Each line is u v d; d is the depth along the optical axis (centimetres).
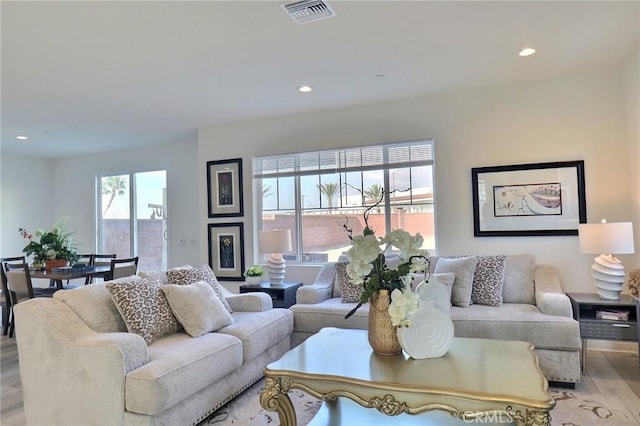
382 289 235
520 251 419
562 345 306
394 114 470
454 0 254
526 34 304
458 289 364
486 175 430
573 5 263
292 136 518
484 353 233
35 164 755
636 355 377
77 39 292
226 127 554
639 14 277
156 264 690
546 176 410
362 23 280
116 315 280
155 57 327
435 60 350
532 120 415
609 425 249
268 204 541
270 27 282
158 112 484
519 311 336
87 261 706
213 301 318
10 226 711
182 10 256
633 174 367
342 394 203
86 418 231
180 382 233
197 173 659
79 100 432
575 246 401
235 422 263
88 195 747
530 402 171
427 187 466
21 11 251
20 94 409
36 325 247
